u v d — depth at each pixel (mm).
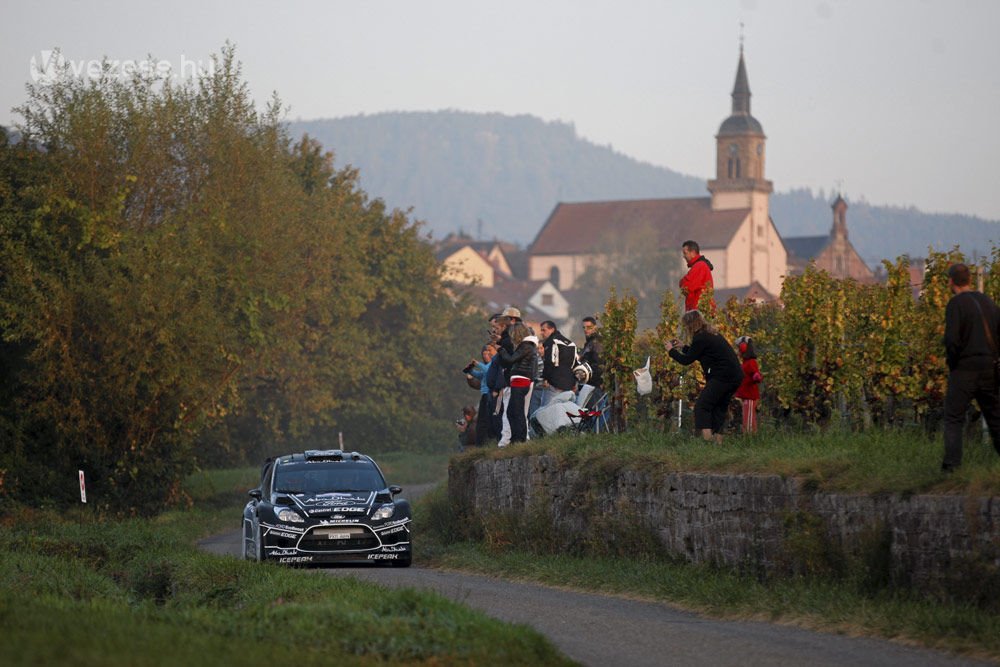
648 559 63312
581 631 45625
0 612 42688
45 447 136250
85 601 52375
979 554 43156
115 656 32812
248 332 143500
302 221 163000
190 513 137500
